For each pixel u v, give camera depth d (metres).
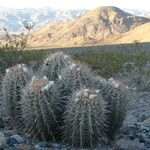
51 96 1.55
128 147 1.56
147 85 3.39
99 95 1.53
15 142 1.55
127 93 1.70
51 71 1.71
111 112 1.66
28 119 1.58
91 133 1.51
